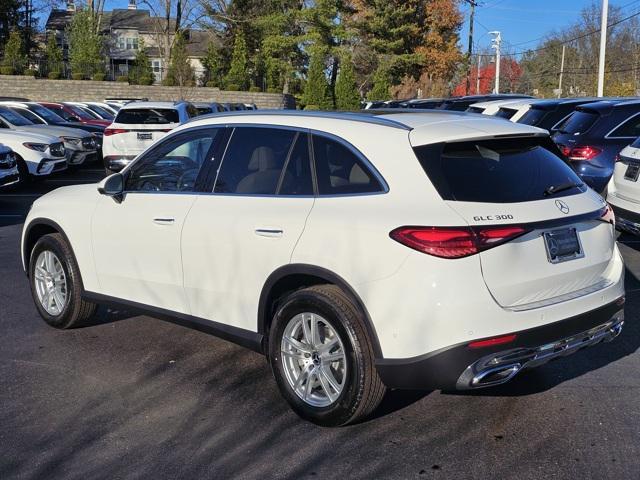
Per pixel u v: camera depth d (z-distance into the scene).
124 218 5.33
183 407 4.57
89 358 5.46
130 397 4.73
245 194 4.66
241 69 49.16
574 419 4.36
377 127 4.28
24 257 6.33
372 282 3.87
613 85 67.50
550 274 4.04
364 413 4.08
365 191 4.11
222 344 5.79
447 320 3.69
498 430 4.21
